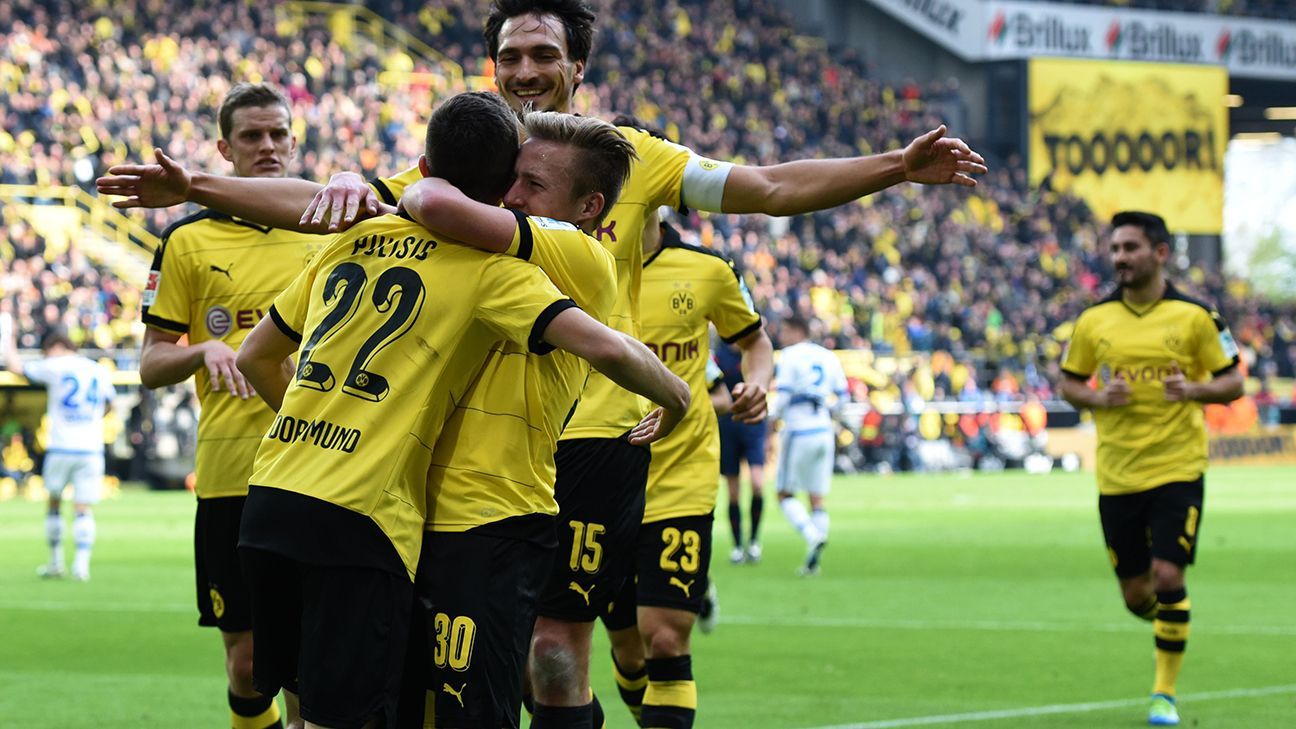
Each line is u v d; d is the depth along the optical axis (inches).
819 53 3157.0
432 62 2632.9
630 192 344.8
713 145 2662.4
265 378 301.3
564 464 363.3
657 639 407.2
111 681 575.5
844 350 2345.0
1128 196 3211.1
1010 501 1644.9
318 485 271.6
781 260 2459.4
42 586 885.2
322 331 279.9
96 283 1852.9
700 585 413.7
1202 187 3275.1
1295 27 3383.4
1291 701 538.6
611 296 294.5
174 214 2062.0
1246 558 1063.0
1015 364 2551.7
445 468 282.5
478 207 276.8
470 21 2741.1
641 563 414.0
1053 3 3164.4
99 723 493.4
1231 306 3171.8
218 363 387.2
